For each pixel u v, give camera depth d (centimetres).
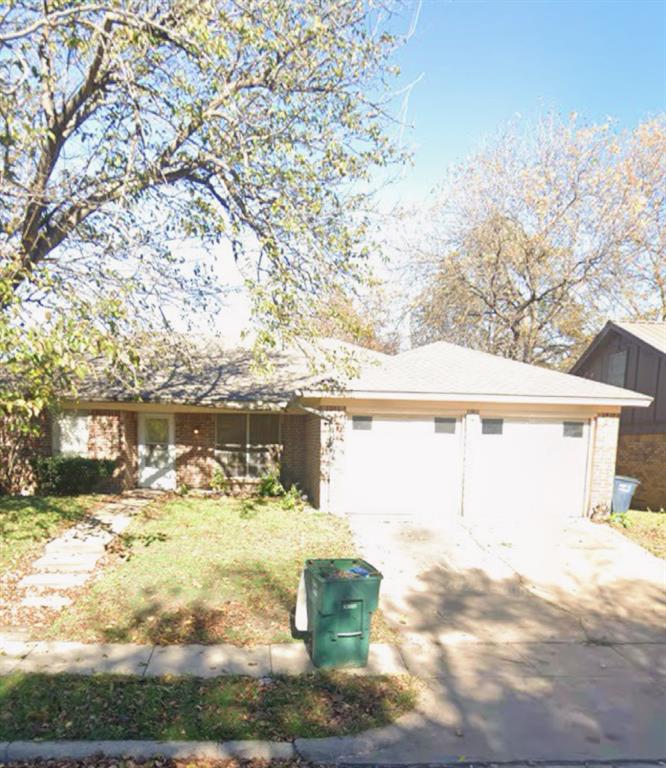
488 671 502
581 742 395
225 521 1037
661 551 931
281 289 735
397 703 437
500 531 1040
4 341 462
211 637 541
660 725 420
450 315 2428
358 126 760
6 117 527
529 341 2381
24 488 1295
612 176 2052
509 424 1173
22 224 661
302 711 416
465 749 382
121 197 651
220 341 1661
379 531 1012
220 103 675
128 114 700
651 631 607
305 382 1263
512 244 2238
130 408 1327
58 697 418
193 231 804
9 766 344
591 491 1170
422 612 647
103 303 589
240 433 1432
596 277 2162
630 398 1130
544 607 675
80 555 797
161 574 716
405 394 1105
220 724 392
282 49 667
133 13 603
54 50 595
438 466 1162
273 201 707
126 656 495
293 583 700
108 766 346
